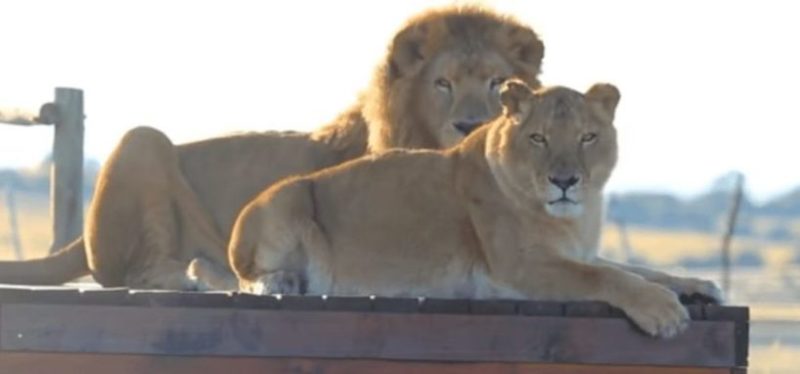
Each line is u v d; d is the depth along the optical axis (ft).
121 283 51.34
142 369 39.88
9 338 39.65
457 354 40.27
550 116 41.50
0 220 264.52
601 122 42.11
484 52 51.85
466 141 43.57
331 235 44.11
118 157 51.24
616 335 40.42
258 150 52.80
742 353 40.52
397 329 40.14
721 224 365.20
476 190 42.57
